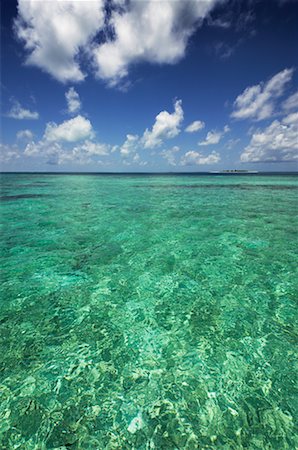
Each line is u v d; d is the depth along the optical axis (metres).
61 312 5.11
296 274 6.90
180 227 12.18
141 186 38.44
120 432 2.81
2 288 6.07
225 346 4.15
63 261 7.85
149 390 3.33
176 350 4.07
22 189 31.88
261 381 3.45
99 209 17.12
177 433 2.79
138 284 6.37
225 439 2.73
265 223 12.88
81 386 3.38
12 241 9.84
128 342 4.26
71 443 2.71
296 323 4.74
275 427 2.84
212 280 6.57
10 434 2.78
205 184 42.59
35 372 3.59
